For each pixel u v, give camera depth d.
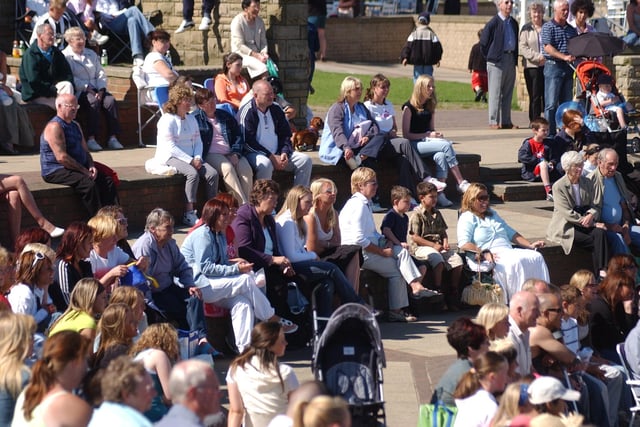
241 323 13.60
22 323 9.49
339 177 19.95
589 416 12.28
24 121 20.61
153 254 13.40
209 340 14.01
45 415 8.37
